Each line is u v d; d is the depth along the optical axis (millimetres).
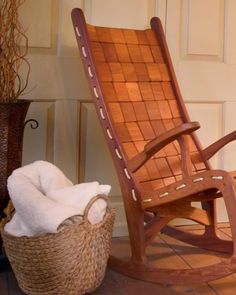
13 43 1884
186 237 2170
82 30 1894
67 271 1524
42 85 2168
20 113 1816
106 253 1654
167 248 2145
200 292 1694
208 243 2100
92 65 1868
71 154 2248
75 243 1519
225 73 2445
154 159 1928
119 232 2344
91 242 1570
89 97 2246
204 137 2457
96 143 2283
